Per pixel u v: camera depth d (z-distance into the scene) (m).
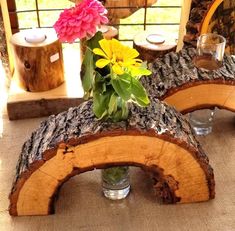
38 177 1.23
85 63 1.13
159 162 1.25
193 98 1.56
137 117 1.22
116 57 1.07
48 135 1.26
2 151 1.61
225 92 1.55
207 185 1.32
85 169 1.24
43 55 1.72
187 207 1.35
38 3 2.20
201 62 1.59
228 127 1.74
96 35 1.09
